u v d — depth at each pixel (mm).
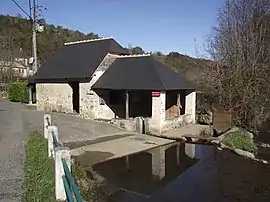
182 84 18641
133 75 18000
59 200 5688
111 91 20203
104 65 19781
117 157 11492
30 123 15688
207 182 9445
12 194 5961
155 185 9008
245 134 15320
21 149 9609
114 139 14242
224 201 8062
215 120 17266
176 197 8211
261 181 9680
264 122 17969
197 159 12031
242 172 10578
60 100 22141
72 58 22594
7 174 7129
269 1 22828
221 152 13172
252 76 18531
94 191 8141
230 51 21547
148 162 11227
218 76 20391
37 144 10117
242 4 23375
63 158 5723
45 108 23312
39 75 23469
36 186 6340
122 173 9859
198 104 21328
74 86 21562
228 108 18156
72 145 12602
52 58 24516
